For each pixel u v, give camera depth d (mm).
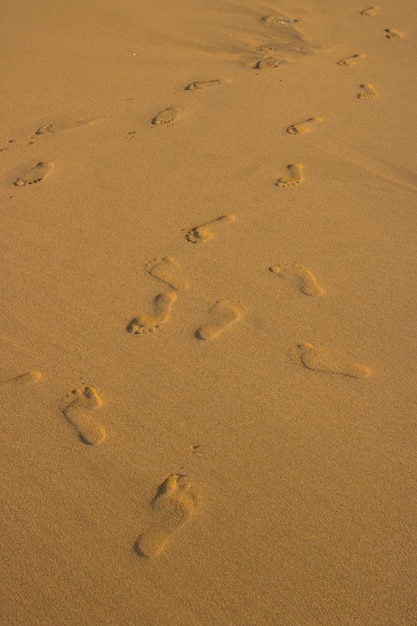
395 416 2547
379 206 3801
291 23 6477
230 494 2301
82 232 3576
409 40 6145
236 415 2566
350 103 4977
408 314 3016
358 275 3258
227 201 3828
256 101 4980
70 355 2836
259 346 2865
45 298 3129
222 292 3156
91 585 2076
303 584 2061
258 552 2143
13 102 4973
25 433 2518
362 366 2760
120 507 2273
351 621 1976
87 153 4332
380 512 2238
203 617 1994
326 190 3943
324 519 2225
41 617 2008
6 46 5738
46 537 2199
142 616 2002
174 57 5715
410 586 2049
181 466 2391
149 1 6676
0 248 3459
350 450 2430
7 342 2900
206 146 4387
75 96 5062
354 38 6195
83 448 2461
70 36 5934
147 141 4457
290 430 2504
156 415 2574
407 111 4852
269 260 3357
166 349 2857
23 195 3910
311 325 2969
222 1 6859
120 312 3047
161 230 3582
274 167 4164
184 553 2145
